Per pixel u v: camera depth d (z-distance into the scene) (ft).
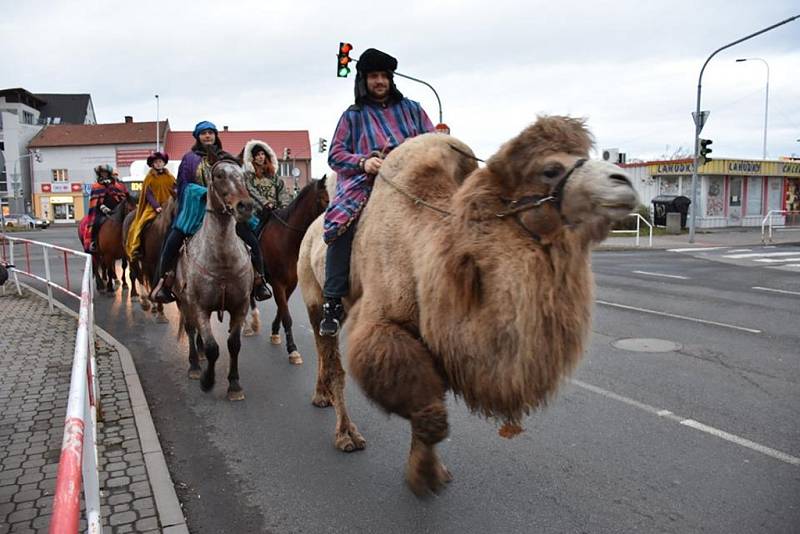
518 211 10.25
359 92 14.89
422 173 12.42
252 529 12.82
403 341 11.50
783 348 26.50
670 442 16.67
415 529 12.71
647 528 12.48
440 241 11.02
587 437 17.12
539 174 10.07
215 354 20.06
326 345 17.07
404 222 12.13
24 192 220.02
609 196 9.16
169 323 33.94
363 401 20.57
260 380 23.13
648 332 29.84
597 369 23.48
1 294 43.06
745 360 24.61
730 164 108.99
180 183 23.43
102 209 43.45
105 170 44.32
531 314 9.95
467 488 14.38
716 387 21.24
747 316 33.68
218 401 20.81
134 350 27.84
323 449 16.79
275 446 17.03
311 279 17.57
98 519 8.35
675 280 48.19
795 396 20.24
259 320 32.35
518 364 10.03
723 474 14.75
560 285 10.18
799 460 15.44
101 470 15.08
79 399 7.69
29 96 249.14
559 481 14.62
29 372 23.39
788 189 119.44
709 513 12.96
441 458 15.97
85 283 18.74
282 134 225.76
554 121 10.33
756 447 16.26
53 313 35.88
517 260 10.07
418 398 11.16
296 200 25.39
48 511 13.07
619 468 15.21
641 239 89.92
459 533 12.53
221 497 14.19
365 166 13.62
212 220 19.90
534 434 17.40
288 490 14.48
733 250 73.97
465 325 10.52
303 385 22.49
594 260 63.62
